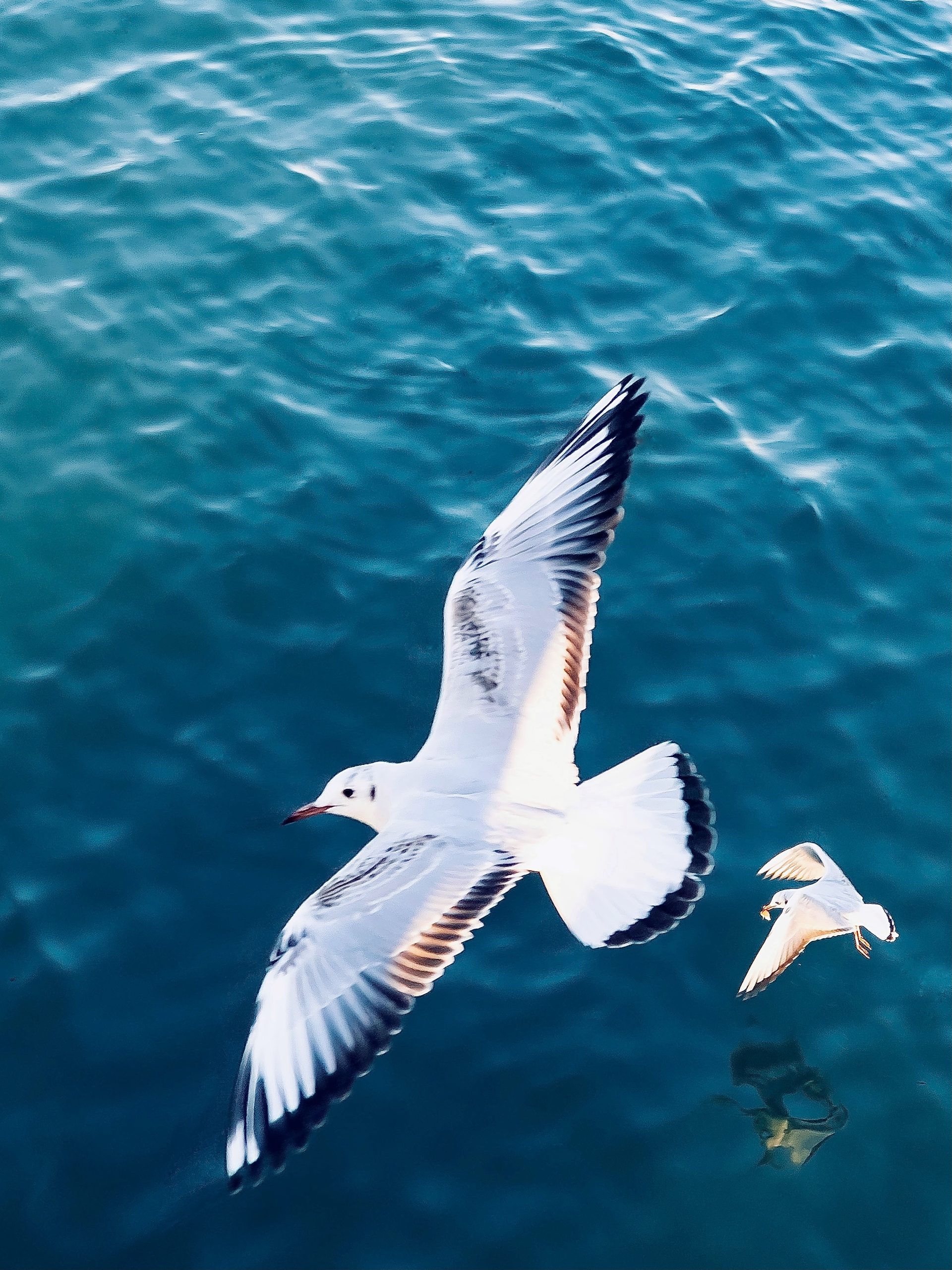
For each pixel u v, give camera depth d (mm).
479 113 15891
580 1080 8062
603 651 10570
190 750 9727
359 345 13031
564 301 13656
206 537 11180
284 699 10086
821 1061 8281
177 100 15766
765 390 13000
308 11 17328
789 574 11273
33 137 15172
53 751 9688
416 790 5660
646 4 18438
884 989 8664
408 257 13969
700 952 8734
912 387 13172
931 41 18656
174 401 12312
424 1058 8125
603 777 5699
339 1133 7793
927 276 14516
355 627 10570
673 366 13117
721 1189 7691
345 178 14820
